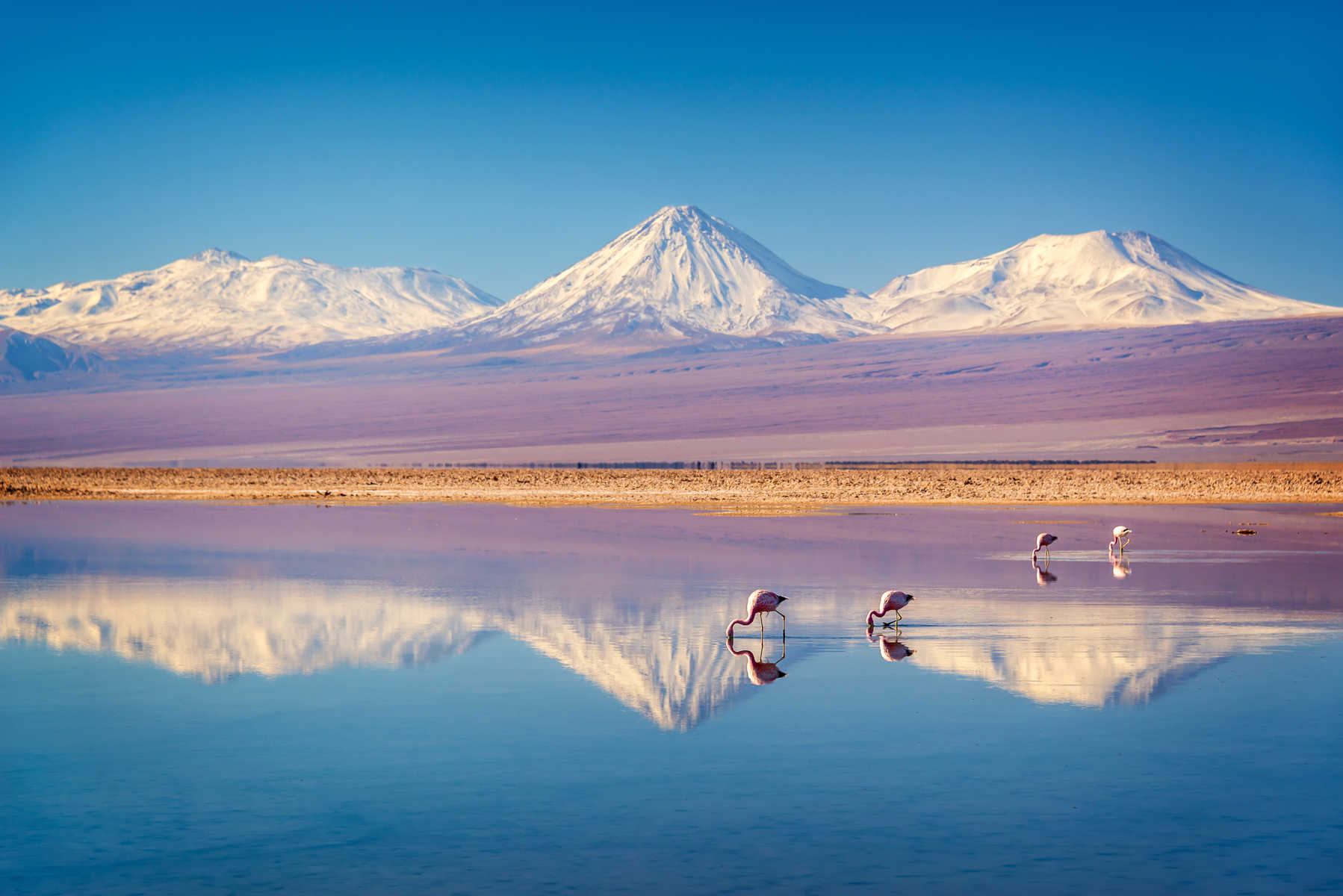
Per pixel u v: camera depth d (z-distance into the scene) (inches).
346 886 398.6
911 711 624.1
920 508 2470.5
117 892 394.9
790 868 411.8
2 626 894.4
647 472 4626.0
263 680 705.6
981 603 1015.0
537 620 927.0
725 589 1111.6
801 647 811.4
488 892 392.5
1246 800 479.2
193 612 965.2
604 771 519.8
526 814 466.3
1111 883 399.9
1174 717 608.7
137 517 2262.6
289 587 1128.8
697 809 470.6
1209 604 1005.2
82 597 1059.3
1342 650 786.8
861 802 478.3
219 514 2364.7
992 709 625.3
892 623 909.8
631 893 390.6
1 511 2486.5
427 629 884.6
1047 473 4370.1
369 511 2464.3
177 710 631.2
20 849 431.8
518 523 2054.6
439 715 618.8
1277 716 608.4
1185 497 2883.9
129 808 475.2
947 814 464.8
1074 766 523.8
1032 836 441.4
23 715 619.8
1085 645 810.8
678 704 639.1
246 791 495.2
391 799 483.5
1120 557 1422.2
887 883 398.9
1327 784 498.6
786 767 524.1
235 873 410.0
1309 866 414.0
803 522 2058.3
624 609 984.3
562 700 651.5
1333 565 1320.1
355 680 703.1
